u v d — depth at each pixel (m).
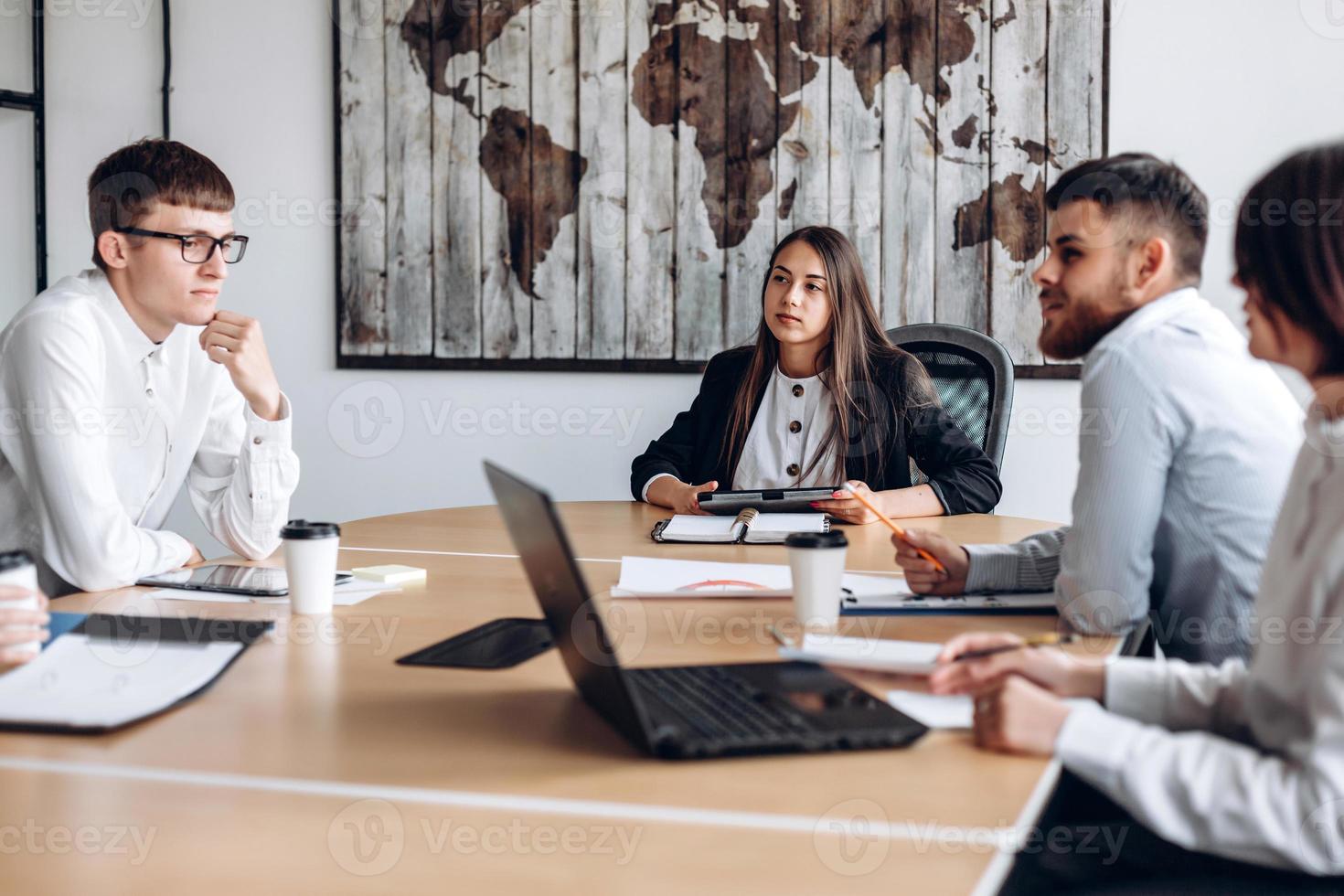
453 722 0.90
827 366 2.26
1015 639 1.00
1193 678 0.93
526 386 3.17
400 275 3.22
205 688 0.97
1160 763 0.79
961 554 1.39
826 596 1.22
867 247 2.93
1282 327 0.93
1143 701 0.92
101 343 1.69
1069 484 2.87
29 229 3.47
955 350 2.43
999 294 2.87
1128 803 0.79
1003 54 2.84
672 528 1.83
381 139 3.21
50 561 1.51
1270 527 1.13
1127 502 1.15
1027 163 2.84
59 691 0.95
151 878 0.63
